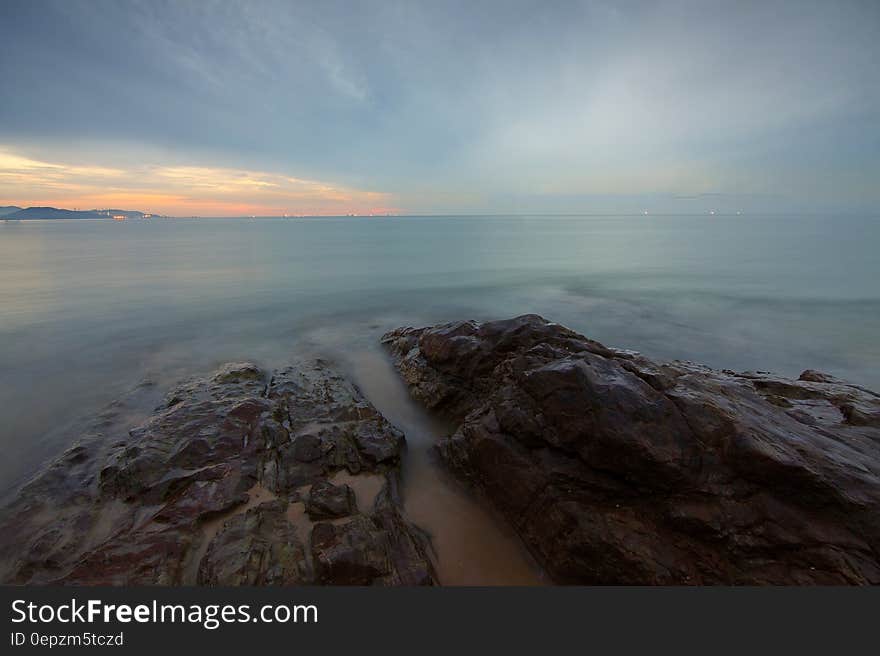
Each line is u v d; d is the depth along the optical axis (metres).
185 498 6.30
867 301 25.41
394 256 50.19
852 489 4.92
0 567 5.44
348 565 5.21
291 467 7.23
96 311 21.25
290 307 22.98
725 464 5.44
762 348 17.59
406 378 11.71
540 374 6.77
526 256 50.50
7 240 70.38
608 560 5.29
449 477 7.82
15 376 12.64
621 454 5.59
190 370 12.98
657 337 18.94
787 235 88.94
